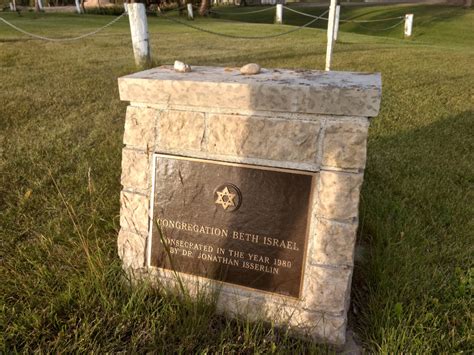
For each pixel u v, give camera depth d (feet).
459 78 31.60
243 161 7.97
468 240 10.52
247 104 7.62
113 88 25.20
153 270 8.98
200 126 8.09
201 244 8.48
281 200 7.83
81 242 9.82
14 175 13.42
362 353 7.77
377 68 34.32
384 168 14.65
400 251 9.70
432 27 79.97
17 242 10.34
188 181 8.35
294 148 7.60
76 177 13.33
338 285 7.75
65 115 19.90
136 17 30.53
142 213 8.80
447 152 16.39
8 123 18.19
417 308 8.13
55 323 7.86
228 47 46.24
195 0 106.63
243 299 8.30
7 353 7.17
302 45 49.01
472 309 8.35
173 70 9.26
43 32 53.83
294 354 7.41
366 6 118.32
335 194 7.52
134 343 7.40
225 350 7.54
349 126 7.28
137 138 8.55
